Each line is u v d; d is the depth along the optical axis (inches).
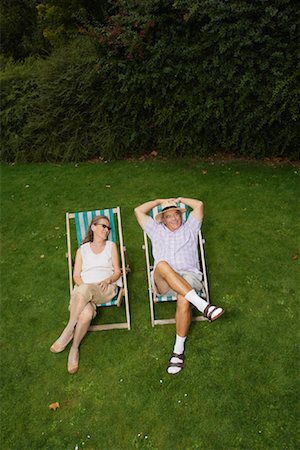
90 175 299.7
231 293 186.1
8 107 337.4
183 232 175.8
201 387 149.2
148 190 270.4
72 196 275.6
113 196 269.0
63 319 184.9
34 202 274.4
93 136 322.0
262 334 165.9
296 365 152.9
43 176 307.3
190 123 290.8
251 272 195.6
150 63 267.1
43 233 242.7
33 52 482.6
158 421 140.8
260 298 182.1
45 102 323.6
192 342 165.6
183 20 252.1
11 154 341.4
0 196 285.9
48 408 148.9
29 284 206.7
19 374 162.2
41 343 174.4
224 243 214.5
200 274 171.9
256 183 263.6
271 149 290.0
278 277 191.5
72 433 140.8
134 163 309.1
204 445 132.7
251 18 238.7
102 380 156.0
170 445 134.0
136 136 307.6
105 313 185.5
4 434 142.6
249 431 134.8
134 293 193.3
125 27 264.2
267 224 224.8
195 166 293.3
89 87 304.7
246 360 156.6
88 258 179.2
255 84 254.7
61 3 424.8
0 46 490.0
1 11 488.7
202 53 258.4
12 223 255.4
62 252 225.0
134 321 179.3
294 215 229.6
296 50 240.4
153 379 154.1
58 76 317.4
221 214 236.8
